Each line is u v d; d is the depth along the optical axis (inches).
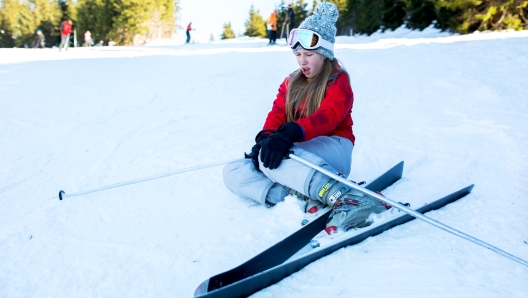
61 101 240.2
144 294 73.4
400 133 165.8
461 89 227.6
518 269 70.5
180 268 80.0
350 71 304.3
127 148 163.2
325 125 97.4
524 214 90.1
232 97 248.8
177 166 139.9
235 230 92.8
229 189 108.5
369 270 72.2
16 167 145.3
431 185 111.3
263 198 102.0
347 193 89.4
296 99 106.9
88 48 799.7
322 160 94.7
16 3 1859.0
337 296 66.6
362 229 81.6
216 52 515.5
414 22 808.3
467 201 98.4
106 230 97.3
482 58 308.7
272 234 89.2
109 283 77.1
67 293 75.2
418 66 303.7
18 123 198.8
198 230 94.4
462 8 696.4
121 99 247.6
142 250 87.4
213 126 190.9
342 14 1059.3
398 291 66.6
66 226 100.3
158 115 213.0
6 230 99.4
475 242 72.1
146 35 1414.9
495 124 162.6
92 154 157.9
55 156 156.8
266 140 95.6
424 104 207.3
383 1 872.9
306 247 81.7
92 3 1493.6
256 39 979.9
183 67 372.8
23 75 336.8
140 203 111.2
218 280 66.8
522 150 132.4
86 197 116.7
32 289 77.0
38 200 117.2
